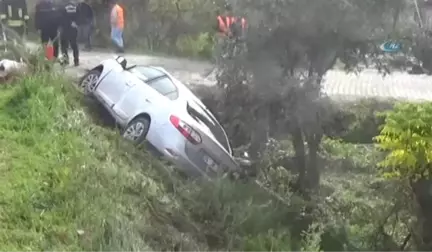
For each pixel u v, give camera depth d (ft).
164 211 24.09
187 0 67.77
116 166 24.99
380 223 31.12
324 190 40.60
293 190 40.37
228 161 33.04
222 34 45.85
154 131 31.37
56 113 27.02
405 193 30.30
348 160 46.80
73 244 17.42
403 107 30.94
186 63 60.80
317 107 40.73
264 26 38.47
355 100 54.29
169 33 67.41
